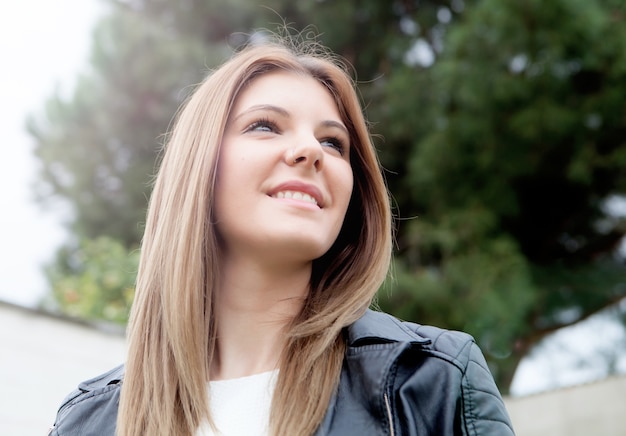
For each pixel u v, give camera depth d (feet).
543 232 24.20
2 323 9.86
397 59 23.88
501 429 3.09
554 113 19.16
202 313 3.45
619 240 24.45
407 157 22.81
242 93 3.74
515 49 19.15
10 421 9.44
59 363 10.18
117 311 12.92
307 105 3.70
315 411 3.09
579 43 18.81
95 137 27.84
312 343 3.33
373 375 3.12
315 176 3.45
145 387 3.46
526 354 23.49
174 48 25.46
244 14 25.45
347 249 3.87
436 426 3.06
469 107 20.16
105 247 14.38
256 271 3.53
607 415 11.34
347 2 24.03
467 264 19.24
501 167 20.80
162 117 26.40
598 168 21.07
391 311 19.34
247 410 3.27
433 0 24.68
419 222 20.92
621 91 19.12
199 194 3.51
